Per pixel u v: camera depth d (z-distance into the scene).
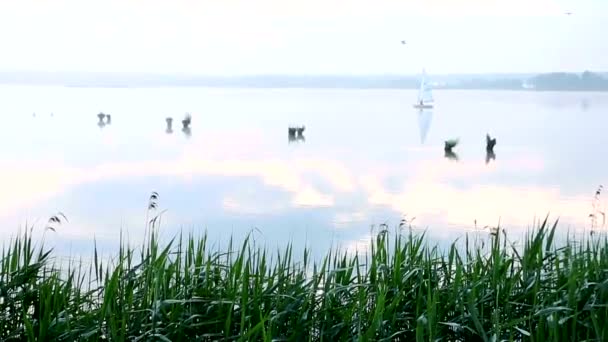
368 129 46.69
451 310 3.50
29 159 27.77
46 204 17.11
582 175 23.56
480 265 3.80
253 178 23.16
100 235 12.20
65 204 17.17
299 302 3.33
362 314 3.24
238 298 3.39
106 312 3.15
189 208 16.83
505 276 3.62
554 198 18.48
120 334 3.02
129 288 3.37
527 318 3.04
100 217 15.09
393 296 3.48
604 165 26.22
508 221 14.67
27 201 17.61
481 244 4.88
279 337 3.16
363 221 15.01
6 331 3.30
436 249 4.75
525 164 27.11
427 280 3.47
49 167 25.25
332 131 44.78
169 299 3.24
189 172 24.42
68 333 2.99
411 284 3.59
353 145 35.94
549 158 29.28
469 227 13.95
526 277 3.64
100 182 21.53
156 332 3.05
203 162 27.81
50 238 11.68
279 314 3.13
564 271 3.63
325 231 13.50
